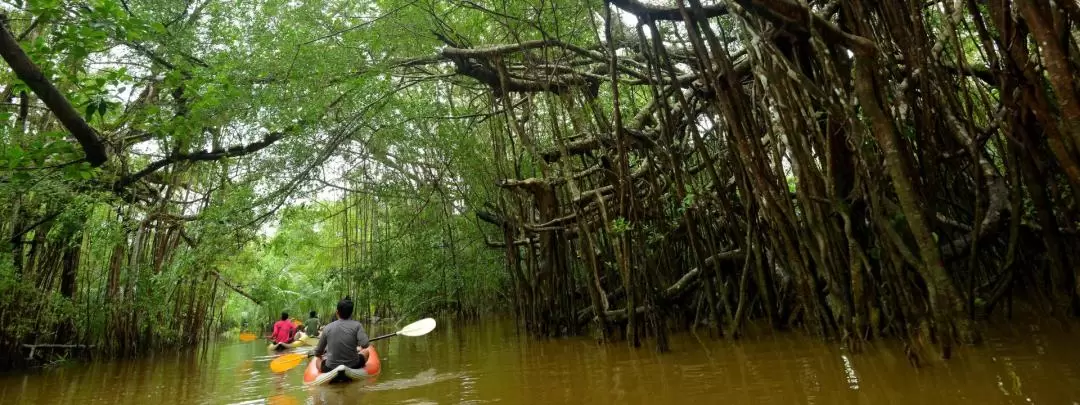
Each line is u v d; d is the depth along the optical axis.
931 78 4.81
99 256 9.73
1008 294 4.67
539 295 8.34
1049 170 4.32
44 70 5.20
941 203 5.43
